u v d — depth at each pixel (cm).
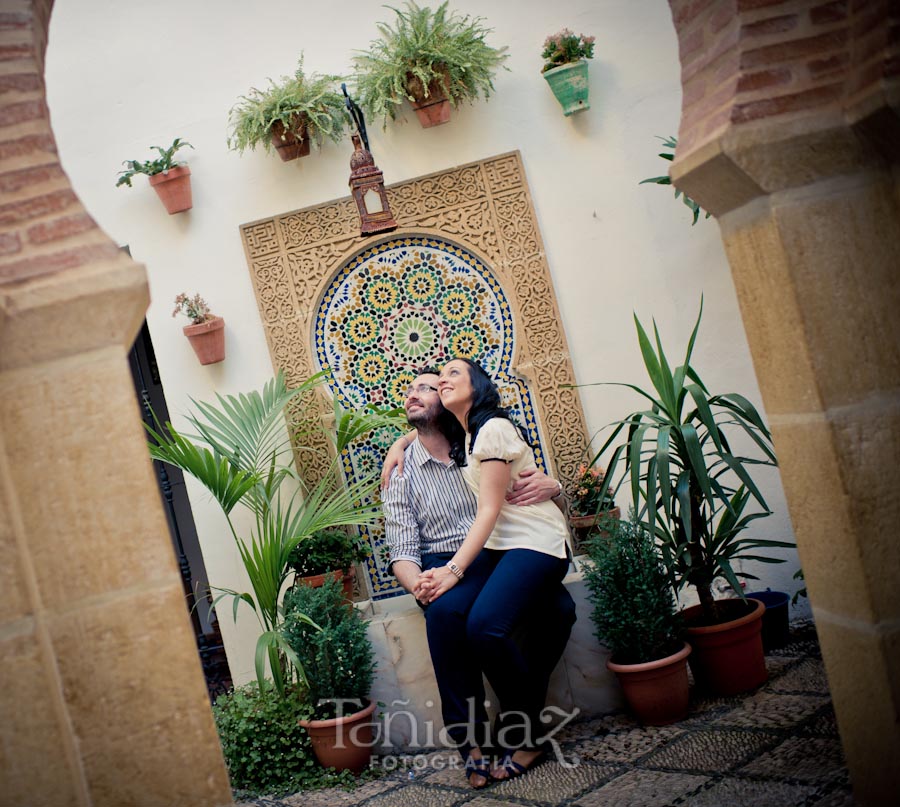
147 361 648
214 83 507
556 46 480
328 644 413
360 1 501
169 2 508
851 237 267
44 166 258
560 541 402
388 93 487
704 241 494
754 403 493
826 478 271
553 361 499
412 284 509
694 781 337
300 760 413
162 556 257
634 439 406
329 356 511
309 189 505
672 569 408
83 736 251
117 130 509
